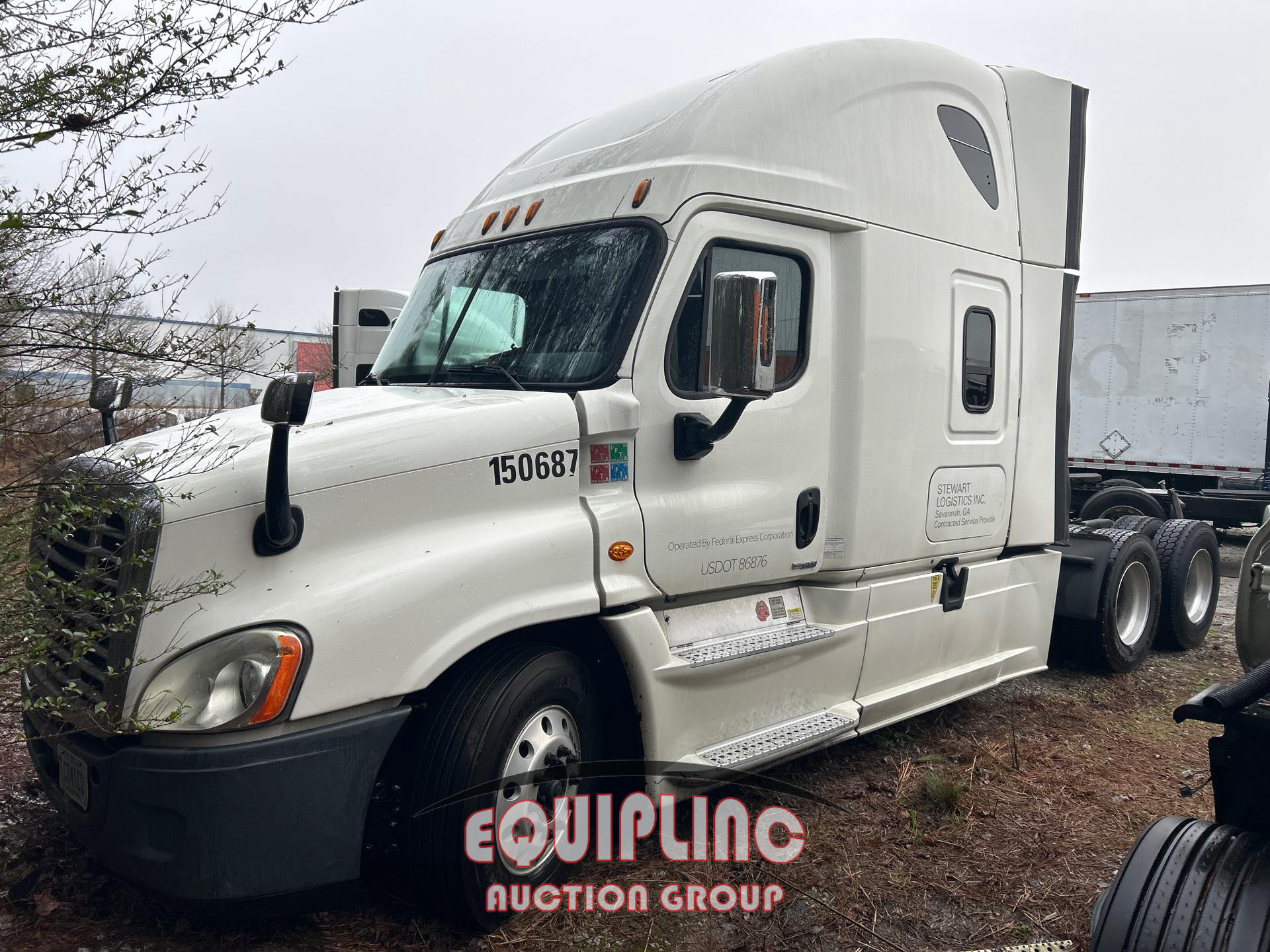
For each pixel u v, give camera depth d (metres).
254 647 2.88
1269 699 2.73
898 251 4.76
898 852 4.10
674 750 3.92
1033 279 5.78
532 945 3.36
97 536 3.16
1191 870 2.51
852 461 4.59
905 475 4.86
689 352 4.00
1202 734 5.75
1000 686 6.62
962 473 5.28
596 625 3.82
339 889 3.02
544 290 4.12
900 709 5.00
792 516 4.39
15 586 2.94
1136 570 7.10
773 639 4.33
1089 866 4.03
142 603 2.88
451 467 3.35
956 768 5.04
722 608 4.27
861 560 4.67
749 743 4.17
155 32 2.71
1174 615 7.49
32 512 2.96
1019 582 5.92
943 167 5.08
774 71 4.36
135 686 2.89
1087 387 15.06
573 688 3.62
